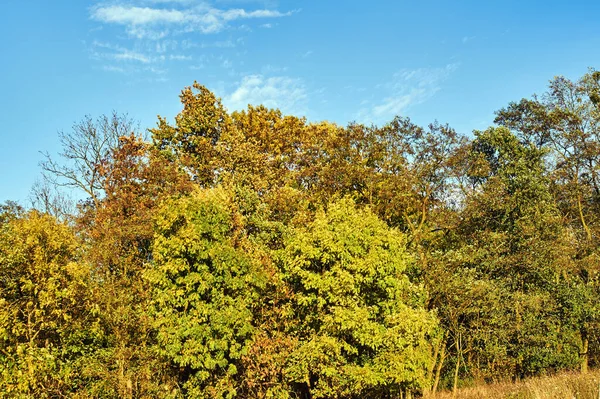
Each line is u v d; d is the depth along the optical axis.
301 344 16.08
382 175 23.06
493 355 19.31
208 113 29.69
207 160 27.12
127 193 22.61
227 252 15.72
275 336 16.38
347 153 24.30
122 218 20.72
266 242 20.28
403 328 15.28
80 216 22.41
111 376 16.03
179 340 14.94
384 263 15.91
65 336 15.91
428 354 17.56
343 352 16.12
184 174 24.97
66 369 15.12
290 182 27.41
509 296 19.73
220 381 15.36
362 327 15.11
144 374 16.25
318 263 16.56
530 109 29.17
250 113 31.47
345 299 15.62
